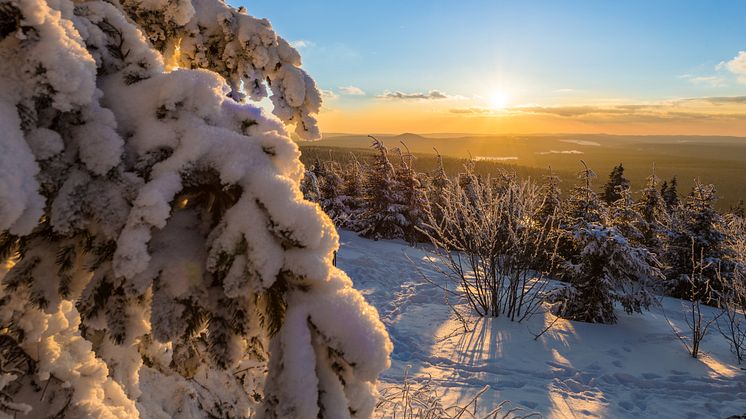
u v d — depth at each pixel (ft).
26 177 2.96
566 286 29.01
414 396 14.51
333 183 71.87
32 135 3.20
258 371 6.64
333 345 3.39
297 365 3.34
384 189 64.95
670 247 47.39
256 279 3.31
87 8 4.22
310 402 3.28
